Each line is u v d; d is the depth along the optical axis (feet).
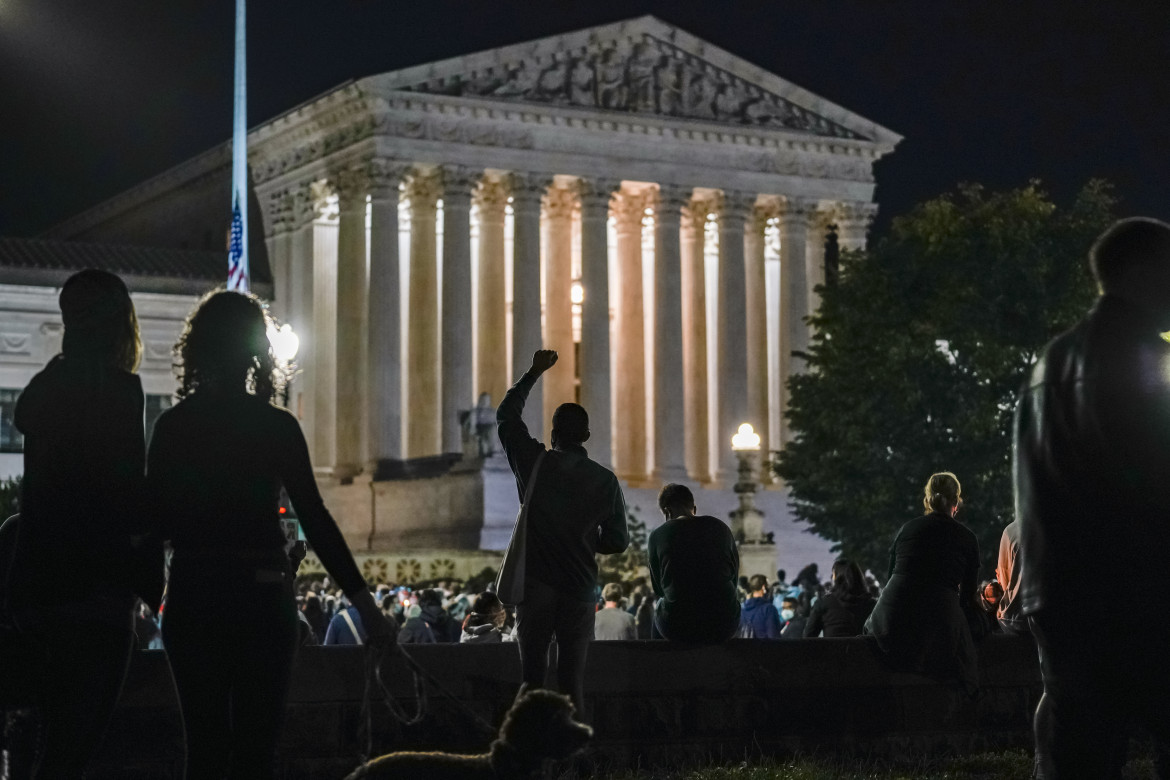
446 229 337.93
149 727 55.11
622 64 358.64
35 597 37.60
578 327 378.73
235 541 35.78
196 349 37.06
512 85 346.33
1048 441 34.53
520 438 54.49
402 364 357.61
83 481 37.70
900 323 238.27
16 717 43.98
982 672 68.80
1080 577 33.81
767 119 373.20
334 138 344.28
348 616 96.48
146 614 94.43
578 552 53.26
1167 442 33.27
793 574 341.82
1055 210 251.39
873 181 381.60
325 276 354.54
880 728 66.74
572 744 32.09
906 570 66.49
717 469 362.74
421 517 305.53
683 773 61.05
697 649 64.23
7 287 330.75
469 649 60.13
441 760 32.73
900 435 236.02
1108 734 34.76
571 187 359.05
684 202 362.12
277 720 35.94
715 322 381.81
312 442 351.05
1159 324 34.35
